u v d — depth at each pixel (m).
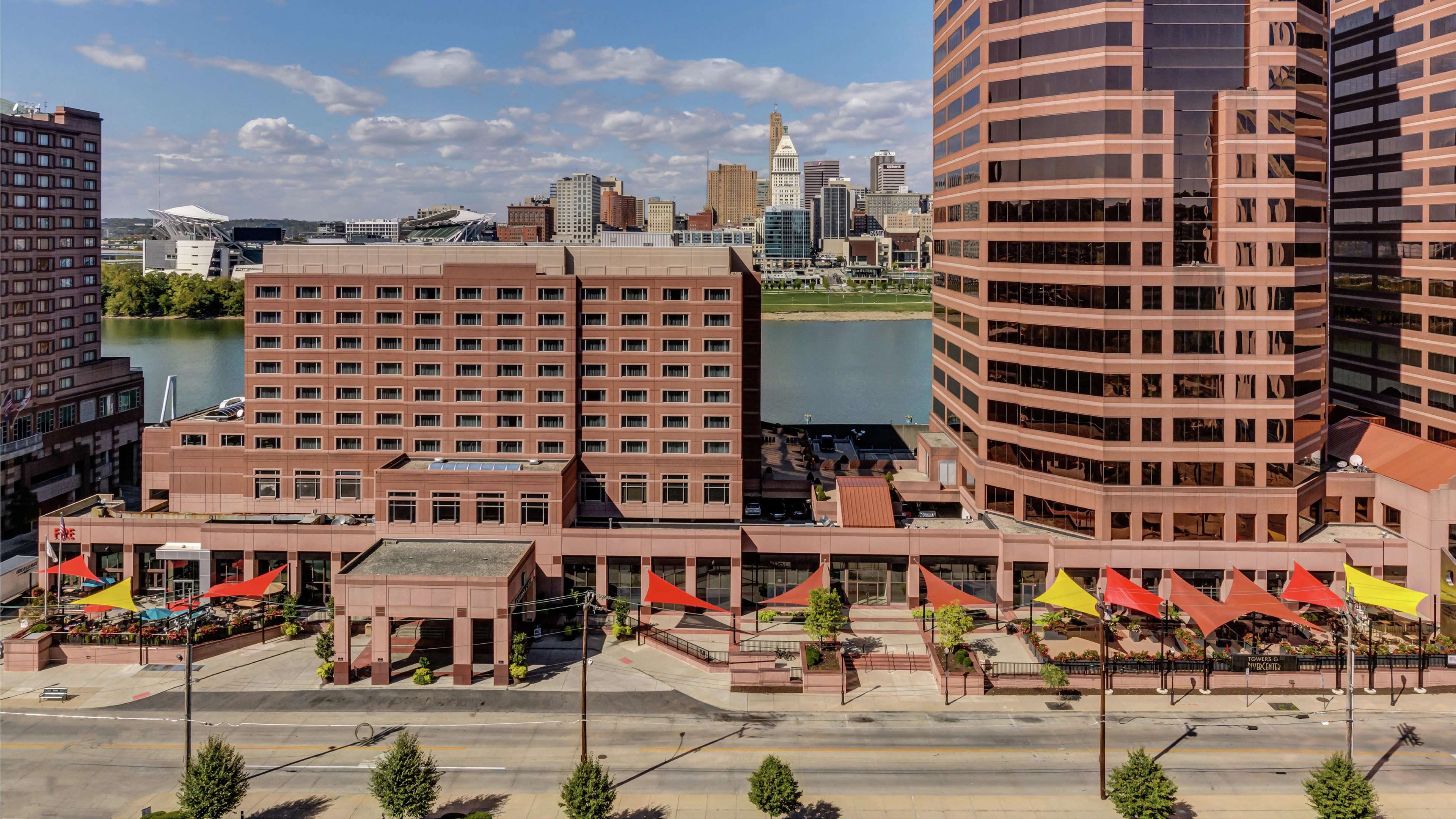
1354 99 115.94
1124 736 62.25
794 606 86.12
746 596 86.62
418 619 77.00
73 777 57.25
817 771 58.00
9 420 112.81
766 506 100.94
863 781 56.78
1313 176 81.56
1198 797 54.62
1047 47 82.81
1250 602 72.56
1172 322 80.25
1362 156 114.88
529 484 85.62
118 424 132.38
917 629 80.56
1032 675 69.12
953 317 100.31
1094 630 78.00
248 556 86.75
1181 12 79.25
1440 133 103.12
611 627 81.44
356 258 95.69
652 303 94.50
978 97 89.25
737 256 99.00
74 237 126.06
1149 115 79.69
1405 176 108.06
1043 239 84.00
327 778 57.16
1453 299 101.38
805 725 64.31
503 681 70.56
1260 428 80.56
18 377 115.69
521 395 94.94
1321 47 82.06
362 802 54.53
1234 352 80.19
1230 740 61.56
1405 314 108.50
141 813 53.34
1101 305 80.69
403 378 95.31
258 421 96.62
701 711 66.50
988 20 86.62
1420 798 54.41
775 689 69.69
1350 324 118.81
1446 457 84.00
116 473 132.25
